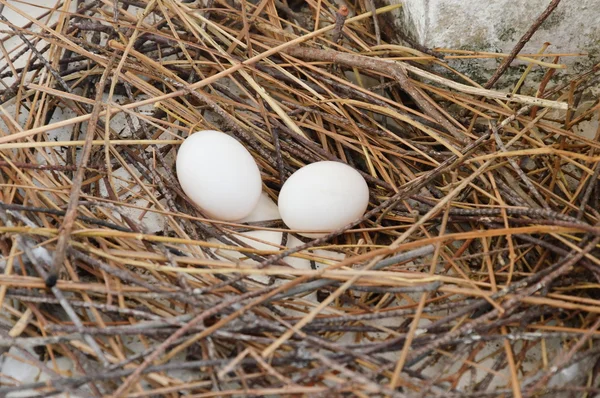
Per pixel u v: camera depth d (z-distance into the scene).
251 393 0.50
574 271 0.55
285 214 0.57
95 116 0.57
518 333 0.52
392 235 0.59
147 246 0.55
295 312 0.55
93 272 0.55
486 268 0.57
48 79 0.60
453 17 0.60
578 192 0.57
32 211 0.55
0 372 0.53
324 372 0.52
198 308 0.53
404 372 0.52
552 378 0.54
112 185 0.57
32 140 0.59
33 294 0.53
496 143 0.58
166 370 0.51
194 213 0.58
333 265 0.53
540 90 0.59
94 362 0.53
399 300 0.56
